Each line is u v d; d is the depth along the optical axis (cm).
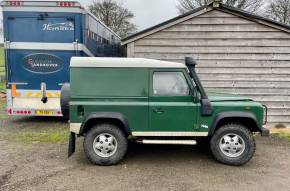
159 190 549
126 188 556
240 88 1070
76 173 626
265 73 1062
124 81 667
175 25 1062
